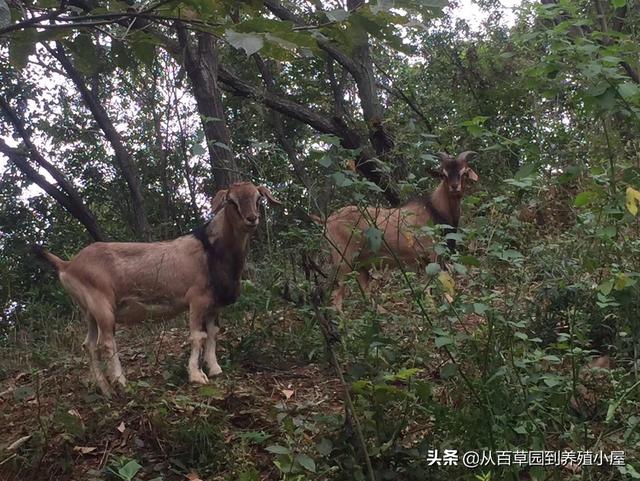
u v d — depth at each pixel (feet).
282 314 21.20
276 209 28.12
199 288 19.26
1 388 19.92
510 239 13.19
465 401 12.21
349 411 12.03
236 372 18.85
